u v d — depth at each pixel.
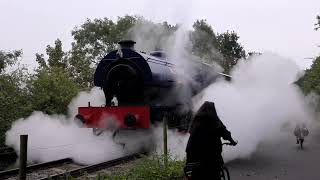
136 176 8.96
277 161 13.98
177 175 9.35
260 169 12.05
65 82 20.08
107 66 14.30
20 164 7.08
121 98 14.13
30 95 18.36
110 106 13.58
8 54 19.69
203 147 6.37
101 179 9.25
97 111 13.66
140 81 13.77
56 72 20.77
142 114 13.09
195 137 6.42
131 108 13.23
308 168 12.49
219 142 6.49
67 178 9.45
